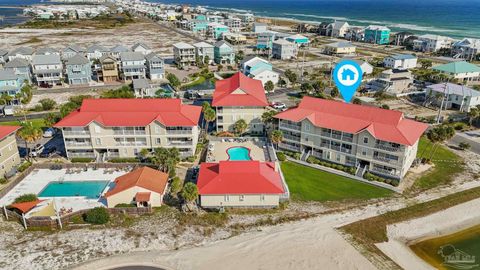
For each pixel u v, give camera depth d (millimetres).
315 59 189625
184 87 135375
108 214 58406
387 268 49500
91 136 76188
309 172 74875
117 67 147375
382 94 123625
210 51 175875
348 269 49156
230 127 92625
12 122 99375
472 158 81625
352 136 72750
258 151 82438
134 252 52031
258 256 51406
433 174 74375
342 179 72188
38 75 132750
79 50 169250
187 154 78750
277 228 57625
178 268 49031
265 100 94000
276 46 192875
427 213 61812
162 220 58875
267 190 60906
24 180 70250
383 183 70375
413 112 110375
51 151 81125
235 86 95250
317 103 80500
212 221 58625
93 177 71625
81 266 49031
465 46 190250
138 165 74812
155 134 76750
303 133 79000
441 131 75938
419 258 51906
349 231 56812
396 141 67250
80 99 105875
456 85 117625
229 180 62094
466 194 67062
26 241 53844
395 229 57812
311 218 60031
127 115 76875
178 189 65625
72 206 62156
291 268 49250
